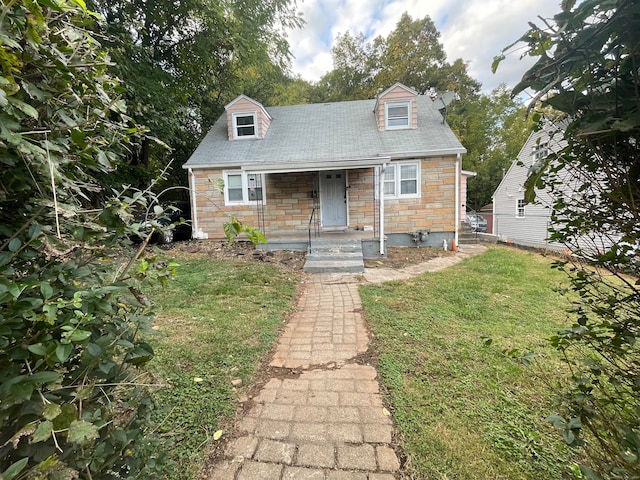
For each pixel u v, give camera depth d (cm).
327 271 693
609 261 110
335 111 1189
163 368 265
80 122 108
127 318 116
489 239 1249
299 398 234
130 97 694
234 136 1077
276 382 257
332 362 290
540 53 100
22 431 69
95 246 106
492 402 222
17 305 73
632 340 106
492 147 2361
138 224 119
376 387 247
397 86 1015
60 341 77
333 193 1038
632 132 90
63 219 98
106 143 120
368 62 2256
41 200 83
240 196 1034
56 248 88
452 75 2233
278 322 387
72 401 80
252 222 1037
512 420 203
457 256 859
